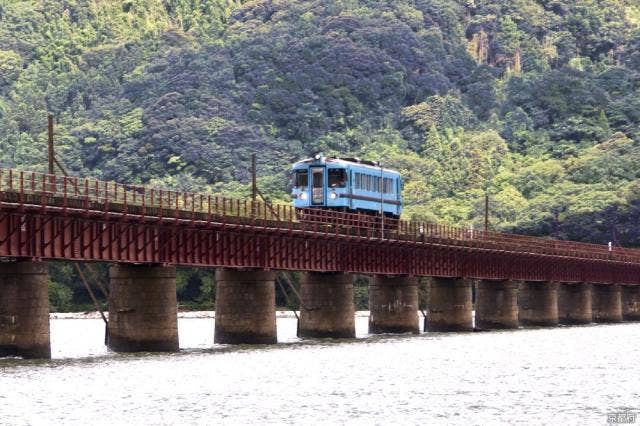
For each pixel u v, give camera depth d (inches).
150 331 6127.0
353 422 4360.2
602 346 7588.6
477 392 5172.2
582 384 5492.1
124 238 5821.9
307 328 7539.4
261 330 6865.2
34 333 5418.3
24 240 5319.9
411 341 7564.0
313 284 7534.5
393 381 5467.5
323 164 7815.0
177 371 5511.8
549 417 4530.0
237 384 5206.7
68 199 5467.5
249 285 6830.7
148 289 6117.1
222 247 6446.9
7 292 5413.4
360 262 7642.7
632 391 5265.8
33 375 5132.9
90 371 5393.7
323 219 7726.4
